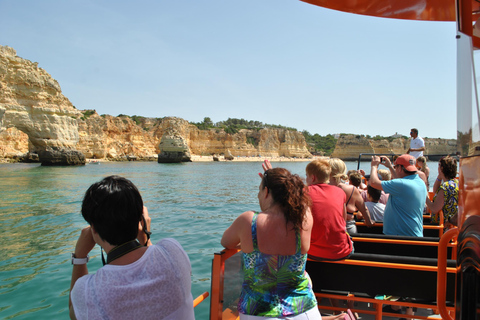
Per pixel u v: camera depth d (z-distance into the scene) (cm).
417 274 289
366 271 305
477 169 166
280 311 229
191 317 192
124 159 9738
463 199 187
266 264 231
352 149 13075
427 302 287
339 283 316
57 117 5397
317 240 311
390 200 427
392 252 372
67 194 1958
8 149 7106
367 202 543
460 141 192
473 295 170
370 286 304
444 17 339
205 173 4862
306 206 237
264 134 14825
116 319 165
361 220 530
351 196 424
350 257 314
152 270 175
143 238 216
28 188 2277
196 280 630
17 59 5006
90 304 164
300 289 240
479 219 162
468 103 181
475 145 170
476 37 196
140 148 10981
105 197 175
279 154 15112
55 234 995
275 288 234
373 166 457
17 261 741
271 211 236
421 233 419
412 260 297
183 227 1110
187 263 192
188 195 2105
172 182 3177
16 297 554
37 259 755
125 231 180
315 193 323
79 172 4181
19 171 4116
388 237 375
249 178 3816
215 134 13338
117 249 181
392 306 391
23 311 505
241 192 2314
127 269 172
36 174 3656
